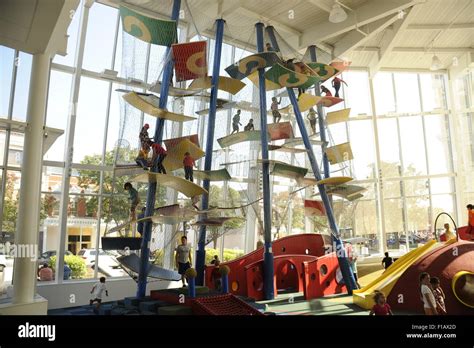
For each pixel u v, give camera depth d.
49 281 11.95
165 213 9.34
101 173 13.26
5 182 11.05
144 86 10.48
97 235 13.01
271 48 12.24
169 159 10.73
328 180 12.52
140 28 9.66
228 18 14.89
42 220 12.12
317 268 12.25
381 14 13.36
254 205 12.72
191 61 9.96
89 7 12.93
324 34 14.95
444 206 19.95
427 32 16.61
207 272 11.25
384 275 11.20
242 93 13.41
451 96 20.06
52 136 10.24
